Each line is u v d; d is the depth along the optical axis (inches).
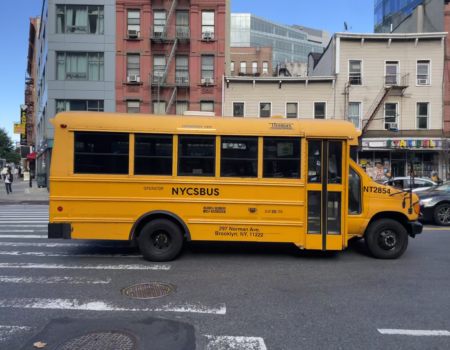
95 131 258.5
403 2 1787.6
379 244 275.0
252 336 148.6
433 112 943.0
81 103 995.9
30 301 185.8
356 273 240.2
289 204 260.7
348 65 949.8
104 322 160.6
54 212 257.8
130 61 1003.3
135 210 259.6
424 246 323.3
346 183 263.3
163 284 213.8
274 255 287.3
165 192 260.1
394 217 283.7
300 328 156.7
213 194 261.0
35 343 139.9
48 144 1003.3
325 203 261.6
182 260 269.4
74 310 174.2
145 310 174.7
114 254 287.9
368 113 947.3
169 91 1005.8
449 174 925.8
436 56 938.1
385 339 147.5
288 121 265.6
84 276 229.0
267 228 261.1
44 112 1173.1
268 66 2090.3
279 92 968.9
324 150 262.7
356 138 262.1
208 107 1009.5
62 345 138.6
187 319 164.7
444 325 161.3
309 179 262.7
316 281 222.8
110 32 989.2
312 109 957.8
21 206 692.7
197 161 261.9
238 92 982.4
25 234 375.2
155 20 1005.8
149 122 260.7
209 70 1011.3
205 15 1008.2
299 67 1807.3
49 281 218.8
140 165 260.2
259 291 203.6
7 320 162.6
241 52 2090.3
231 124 262.1
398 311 176.9
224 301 187.6
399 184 531.8
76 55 991.6
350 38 944.3
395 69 952.3
